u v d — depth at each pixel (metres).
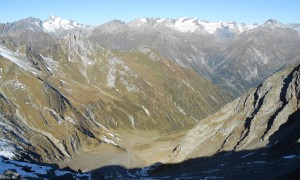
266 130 107.69
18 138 166.00
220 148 120.50
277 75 126.62
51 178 53.69
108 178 102.75
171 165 134.62
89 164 165.62
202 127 142.62
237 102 142.00
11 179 45.06
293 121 99.81
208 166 106.62
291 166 72.56
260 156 93.56
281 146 91.00
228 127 129.62
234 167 91.44
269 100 117.25
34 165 63.50
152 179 99.75
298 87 109.12
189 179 89.00
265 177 69.38
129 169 155.12
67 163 166.50
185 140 144.00
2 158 66.38
